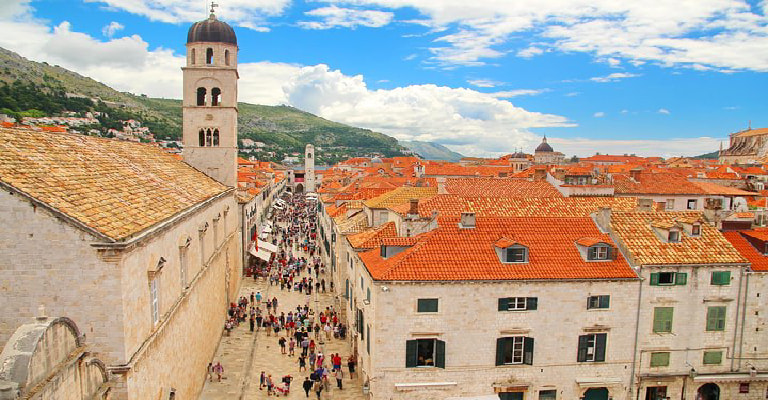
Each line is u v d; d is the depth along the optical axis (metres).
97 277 22.94
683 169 123.31
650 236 41.47
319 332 58.19
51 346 17.95
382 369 36.28
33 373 16.47
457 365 36.81
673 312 39.09
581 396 38.19
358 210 69.06
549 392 38.00
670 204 77.25
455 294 36.31
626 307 38.41
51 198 23.28
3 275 22.48
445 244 38.81
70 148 32.34
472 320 36.62
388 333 36.06
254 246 92.06
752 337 40.44
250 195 95.06
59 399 18.14
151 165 44.72
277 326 57.94
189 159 70.31
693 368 39.78
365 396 41.31
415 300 36.00
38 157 27.20
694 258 39.50
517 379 37.50
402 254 39.25
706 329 39.81
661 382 39.50
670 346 39.28
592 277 37.50
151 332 27.64
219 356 50.44
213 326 49.75
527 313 37.19
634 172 81.88
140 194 32.84
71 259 22.73
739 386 40.44
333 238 71.88
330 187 130.12
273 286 78.19
